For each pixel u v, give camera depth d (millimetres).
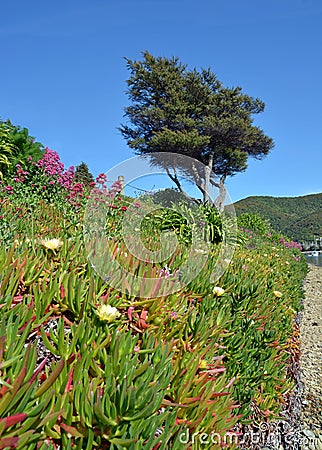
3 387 1052
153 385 1331
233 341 2479
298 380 4234
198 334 1915
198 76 27953
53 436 1182
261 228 17672
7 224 4137
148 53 28562
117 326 1587
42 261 1987
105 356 1420
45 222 5410
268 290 4195
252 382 2703
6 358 1151
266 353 3012
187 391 1581
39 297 1577
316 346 6512
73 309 1671
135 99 28938
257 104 29484
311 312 9164
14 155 10406
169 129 26844
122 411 1178
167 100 28000
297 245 19406
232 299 2947
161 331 1749
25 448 1031
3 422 952
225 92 28078
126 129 28891
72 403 1211
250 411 2477
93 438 1191
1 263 1790
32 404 1091
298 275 10258
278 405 3057
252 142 28297
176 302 2047
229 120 25906
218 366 1990
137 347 1626
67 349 1400
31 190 7824
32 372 1116
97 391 1193
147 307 1938
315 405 4270
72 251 2125
